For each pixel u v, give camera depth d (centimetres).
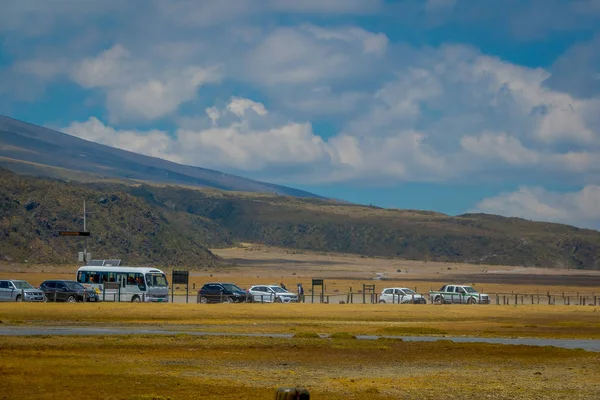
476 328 10038
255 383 5031
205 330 8888
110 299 14650
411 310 13125
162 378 5125
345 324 10306
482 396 4738
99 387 4678
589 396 4775
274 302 15038
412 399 4594
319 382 5153
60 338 7394
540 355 6912
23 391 4459
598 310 14312
